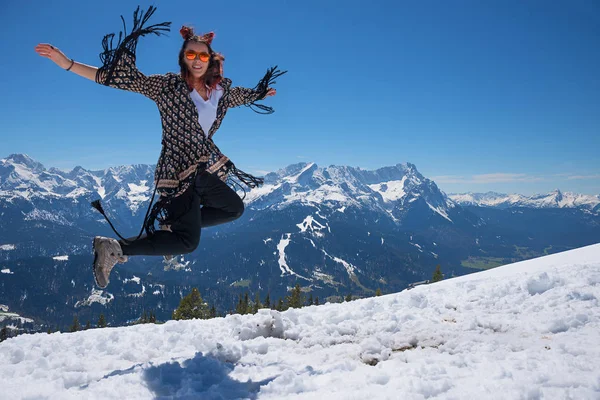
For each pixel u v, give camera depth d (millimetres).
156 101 3266
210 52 3365
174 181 3217
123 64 3131
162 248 3098
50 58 3051
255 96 3842
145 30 3154
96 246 2926
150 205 3172
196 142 3244
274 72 3895
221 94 3590
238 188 3521
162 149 3305
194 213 3203
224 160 3426
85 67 3152
